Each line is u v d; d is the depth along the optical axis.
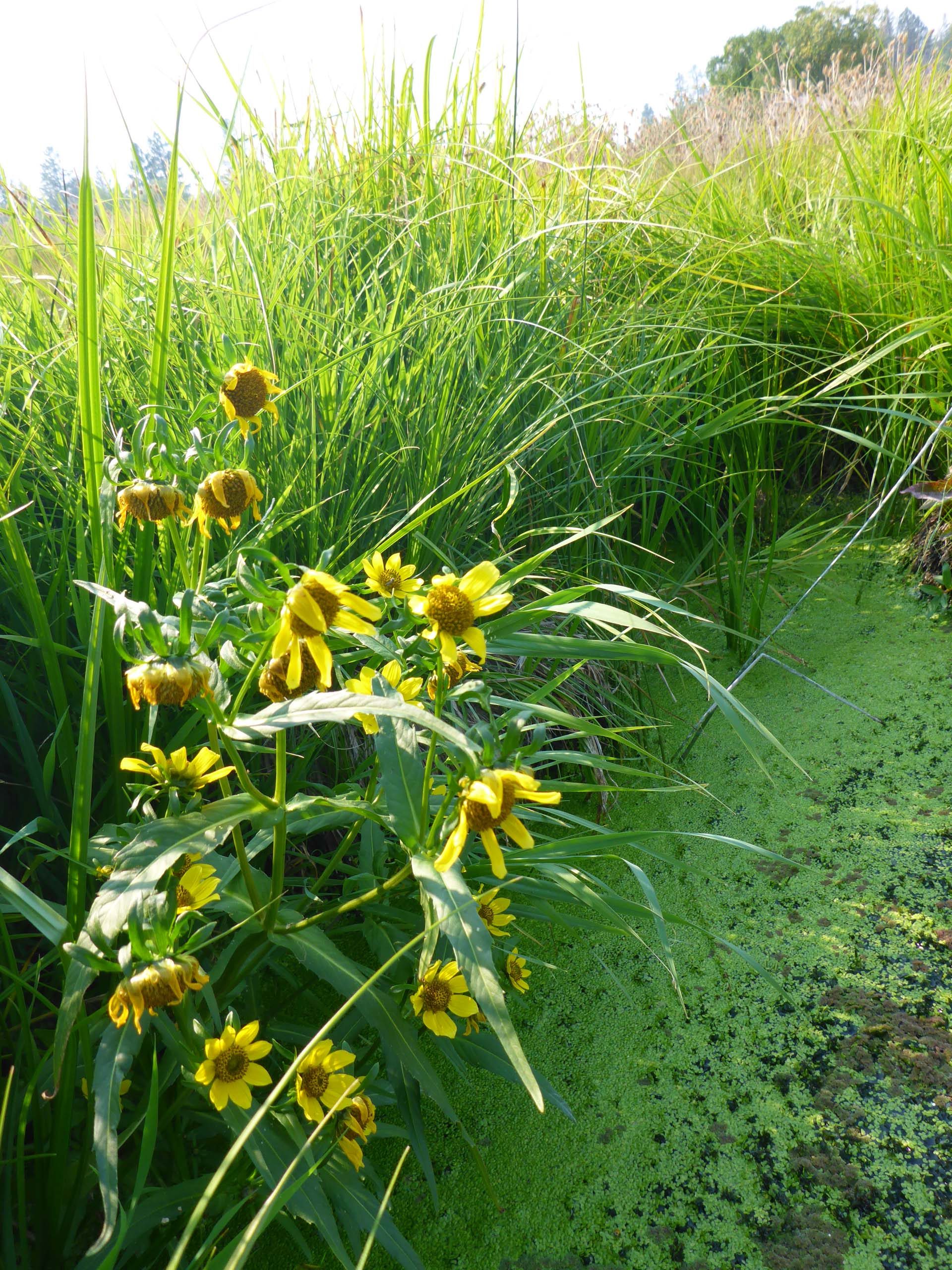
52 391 0.72
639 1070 0.61
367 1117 0.47
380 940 0.55
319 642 0.41
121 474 0.50
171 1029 0.46
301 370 0.79
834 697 0.84
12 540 0.53
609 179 1.33
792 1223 0.53
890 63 1.63
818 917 0.70
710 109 1.83
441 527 0.81
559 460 1.01
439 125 1.17
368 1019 0.50
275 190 1.03
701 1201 0.54
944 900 0.69
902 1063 0.59
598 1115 0.59
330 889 0.72
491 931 0.58
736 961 0.68
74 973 0.42
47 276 0.87
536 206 1.04
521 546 0.91
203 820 0.44
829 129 1.29
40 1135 0.47
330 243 0.99
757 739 0.88
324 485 0.76
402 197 1.14
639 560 1.08
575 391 0.97
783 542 1.15
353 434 0.77
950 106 1.41
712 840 0.78
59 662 0.61
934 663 0.93
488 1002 0.41
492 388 0.89
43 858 0.50
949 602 0.99
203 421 0.69
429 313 0.85
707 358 1.11
